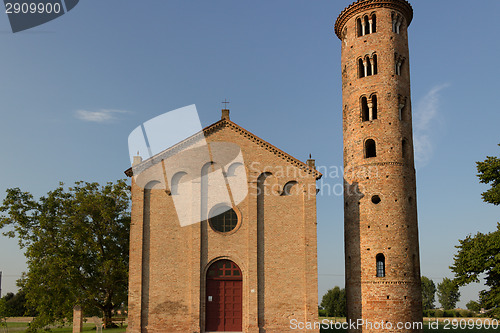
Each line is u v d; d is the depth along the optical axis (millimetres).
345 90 49406
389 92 45719
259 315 40469
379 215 43219
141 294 40344
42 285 52281
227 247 41938
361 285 42656
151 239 41656
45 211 56719
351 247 44438
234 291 41594
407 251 42438
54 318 54406
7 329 65812
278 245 42000
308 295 40750
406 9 48219
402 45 47656
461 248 40812
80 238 55250
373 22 49062
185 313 40312
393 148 44562
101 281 56531
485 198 40250
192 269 40844
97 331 52781
